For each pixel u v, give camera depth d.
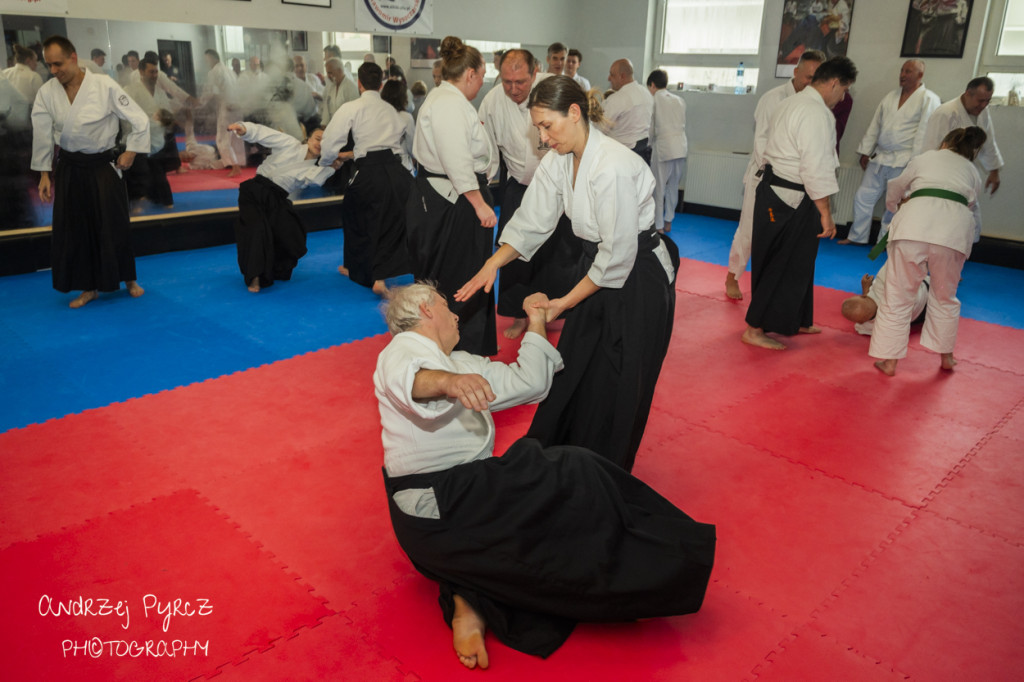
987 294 5.94
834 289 5.94
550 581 1.94
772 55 8.05
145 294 5.43
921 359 4.46
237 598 2.31
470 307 3.95
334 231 7.71
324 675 2.02
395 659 2.08
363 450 3.24
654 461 3.20
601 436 2.59
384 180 5.21
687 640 2.17
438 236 3.88
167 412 3.57
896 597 2.38
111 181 4.94
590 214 2.40
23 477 2.97
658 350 2.58
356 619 2.23
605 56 9.38
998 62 6.82
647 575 1.95
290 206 5.64
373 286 5.52
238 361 4.22
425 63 7.88
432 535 1.94
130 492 2.88
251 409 3.61
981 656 2.13
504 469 1.96
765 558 2.56
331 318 4.98
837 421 3.61
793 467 3.18
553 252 4.40
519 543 1.91
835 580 2.45
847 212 7.74
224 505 2.81
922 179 3.95
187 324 4.82
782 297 4.45
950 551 2.62
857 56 7.46
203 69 6.42
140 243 6.46
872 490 3.01
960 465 3.22
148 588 2.35
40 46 5.57
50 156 4.91
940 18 6.88
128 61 6.00
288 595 2.33
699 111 8.87
